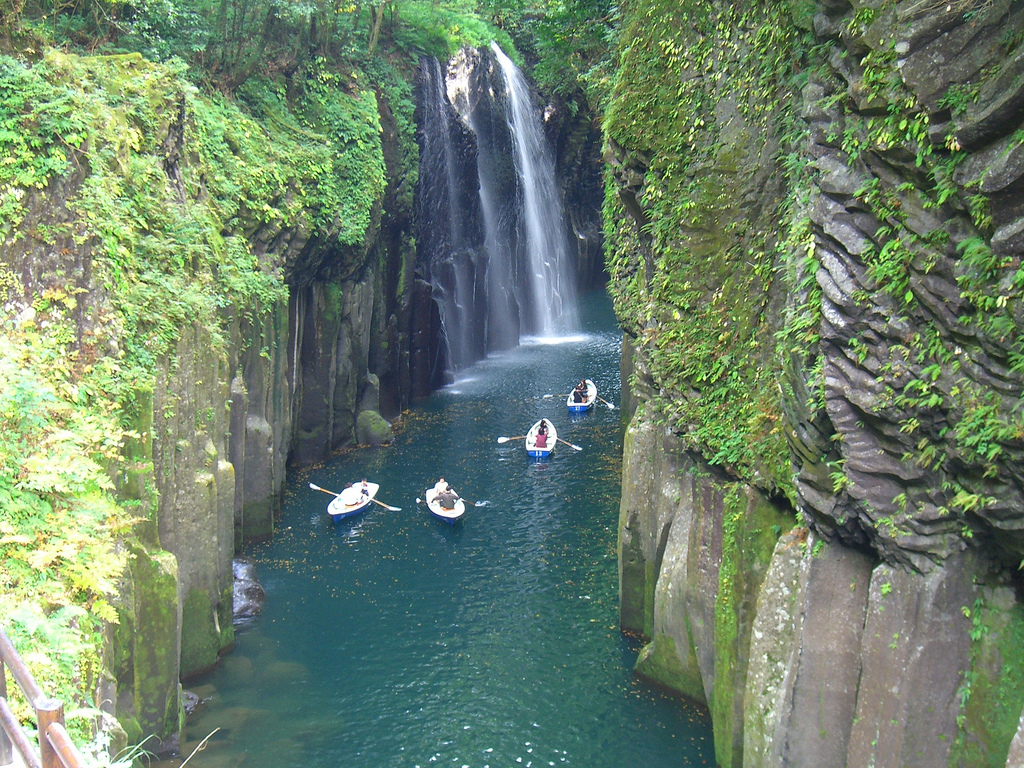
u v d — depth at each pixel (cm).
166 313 1418
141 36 2117
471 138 3891
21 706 822
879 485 884
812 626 977
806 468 965
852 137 854
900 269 816
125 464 1241
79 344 1221
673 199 1392
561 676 1543
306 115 2720
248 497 2152
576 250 5366
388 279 3184
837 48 905
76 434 1108
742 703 1223
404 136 3216
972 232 755
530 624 1738
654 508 1616
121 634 1149
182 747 1320
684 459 1520
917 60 754
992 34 715
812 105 933
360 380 2978
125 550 1159
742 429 1249
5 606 916
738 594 1241
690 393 1371
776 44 1167
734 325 1285
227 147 2156
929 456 831
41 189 1234
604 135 1645
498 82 4253
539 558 2050
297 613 1808
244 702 1470
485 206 4181
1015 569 817
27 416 1072
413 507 2392
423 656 1627
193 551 1508
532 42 4641
